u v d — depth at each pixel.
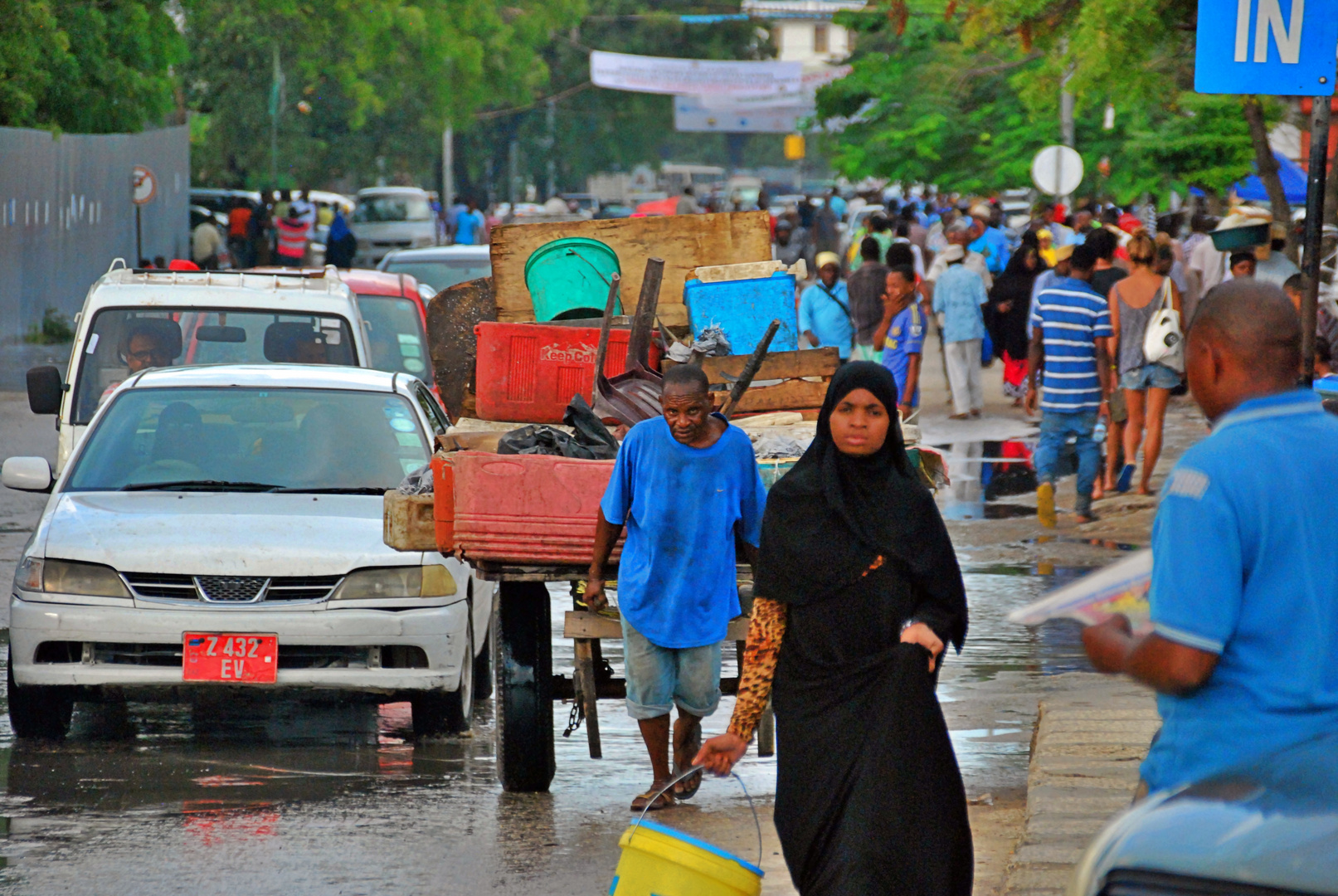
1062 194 81.50
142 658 26.23
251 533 26.75
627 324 27.67
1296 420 12.16
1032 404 50.03
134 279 39.41
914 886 15.26
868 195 173.75
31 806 23.25
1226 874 10.60
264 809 23.17
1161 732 12.75
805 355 25.38
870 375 15.55
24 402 74.56
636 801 22.97
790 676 15.97
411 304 49.59
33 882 19.78
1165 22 55.56
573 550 22.31
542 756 23.77
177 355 38.03
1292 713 11.80
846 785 15.58
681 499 21.62
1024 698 29.48
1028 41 60.44
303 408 31.00
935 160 118.50
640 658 22.17
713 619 21.94
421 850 21.12
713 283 27.39
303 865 20.47
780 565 15.84
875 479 15.79
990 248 90.25
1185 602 11.77
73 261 112.88
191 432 30.38
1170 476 12.18
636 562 21.91
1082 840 19.84
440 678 26.67
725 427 21.86
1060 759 23.50
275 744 27.28
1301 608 11.80
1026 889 18.14
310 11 194.50
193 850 21.12
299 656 26.30
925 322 57.38
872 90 123.06
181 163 148.25
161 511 27.61
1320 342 38.31
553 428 23.88
